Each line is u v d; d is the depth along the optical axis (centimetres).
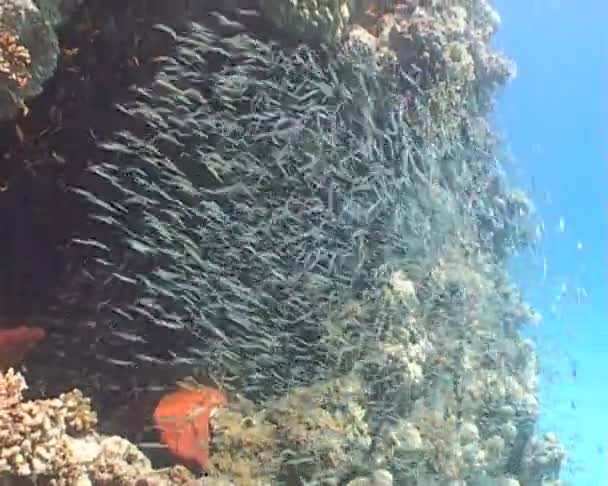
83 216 107
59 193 107
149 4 114
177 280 109
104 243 107
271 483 107
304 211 124
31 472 85
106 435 98
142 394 104
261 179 120
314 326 122
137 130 111
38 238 105
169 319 108
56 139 108
